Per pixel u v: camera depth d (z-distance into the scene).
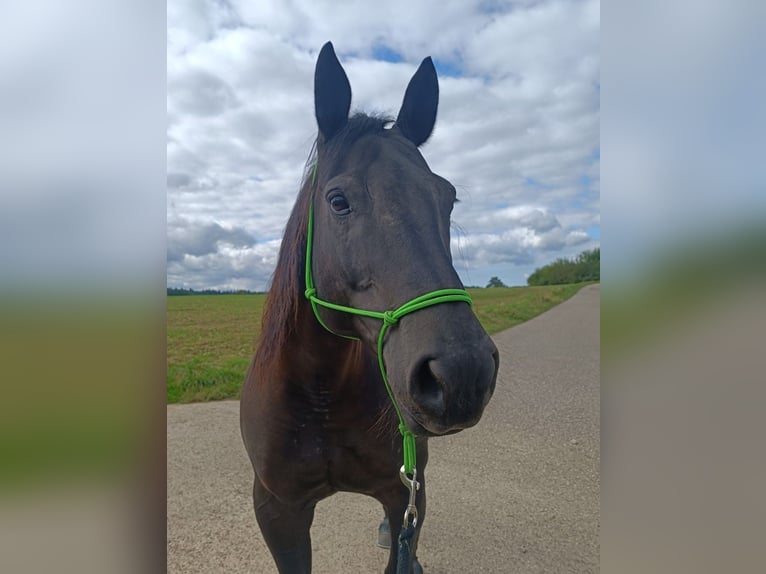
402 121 2.19
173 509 4.02
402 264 1.54
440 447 5.26
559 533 3.59
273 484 2.20
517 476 4.54
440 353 1.36
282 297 2.07
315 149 2.09
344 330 1.84
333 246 1.74
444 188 1.83
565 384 7.76
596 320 15.35
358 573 3.21
